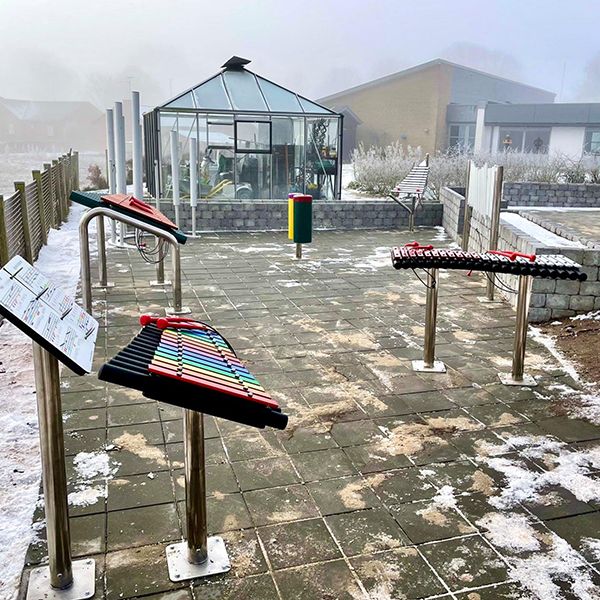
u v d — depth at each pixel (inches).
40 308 81.9
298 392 157.8
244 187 457.4
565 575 92.5
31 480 114.6
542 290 214.7
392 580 91.1
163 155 439.5
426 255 163.2
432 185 545.6
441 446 131.1
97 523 102.6
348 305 239.3
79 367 75.7
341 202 437.4
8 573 90.4
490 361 181.2
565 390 160.7
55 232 389.1
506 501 111.3
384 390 159.8
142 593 87.5
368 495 112.7
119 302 236.7
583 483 117.5
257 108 450.0
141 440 130.8
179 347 89.8
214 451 127.2
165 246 281.0
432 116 1262.3
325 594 88.2
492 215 235.8
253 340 196.7
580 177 598.2
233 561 94.5
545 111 1083.9
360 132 1322.6
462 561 95.3
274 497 111.5
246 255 339.0
